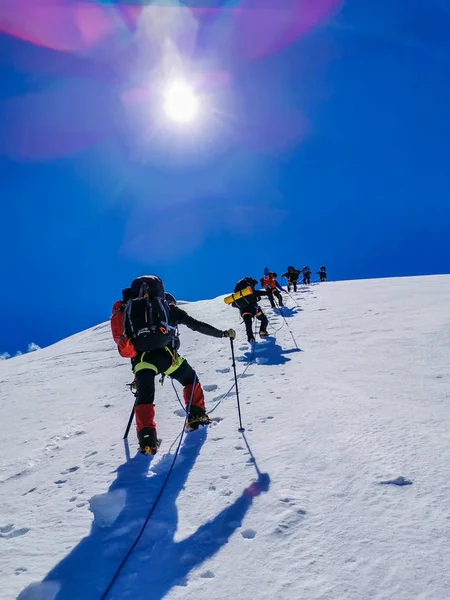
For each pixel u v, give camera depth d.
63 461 3.91
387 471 2.76
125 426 4.70
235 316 15.55
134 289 3.88
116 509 2.78
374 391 4.59
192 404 4.13
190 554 2.23
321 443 3.34
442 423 3.46
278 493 2.67
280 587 1.89
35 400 7.18
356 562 1.97
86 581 2.13
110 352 12.57
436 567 1.87
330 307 13.33
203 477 3.05
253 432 3.80
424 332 7.45
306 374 5.77
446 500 2.36
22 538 2.62
